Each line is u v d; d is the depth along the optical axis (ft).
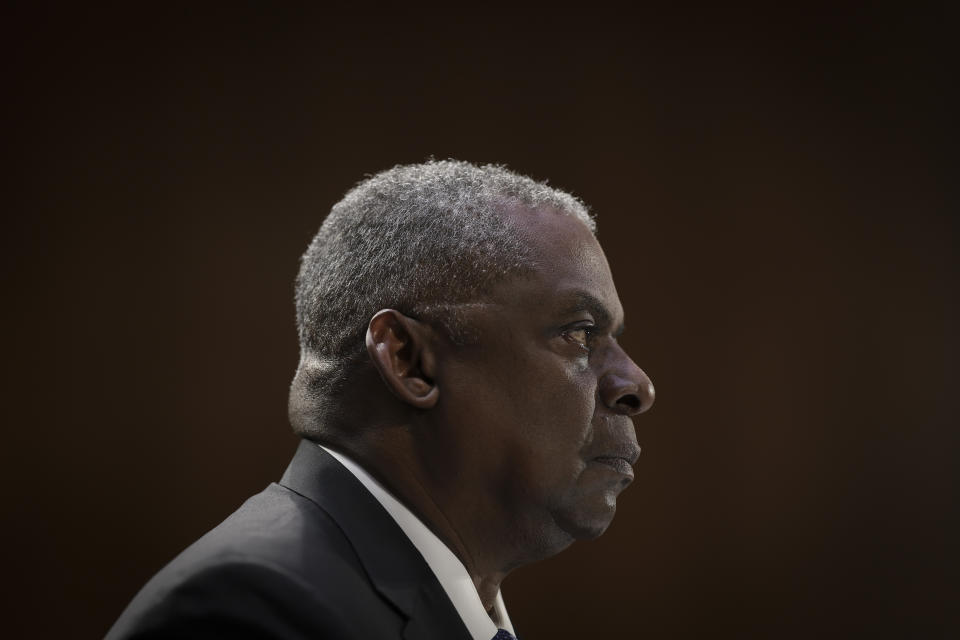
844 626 50.49
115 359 46.44
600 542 50.26
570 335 14.49
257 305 48.11
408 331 14.12
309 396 14.88
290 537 12.78
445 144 50.24
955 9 53.67
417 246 14.42
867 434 51.78
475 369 14.03
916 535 51.26
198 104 48.32
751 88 52.90
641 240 51.49
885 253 52.90
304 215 48.78
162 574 12.37
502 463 14.03
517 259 14.26
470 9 51.16
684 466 50.80
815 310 52.29
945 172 53.26
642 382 14.65
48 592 44.73
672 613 49.88
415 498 14.05
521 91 51.16
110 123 47.24
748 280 52.03
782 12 53.42
